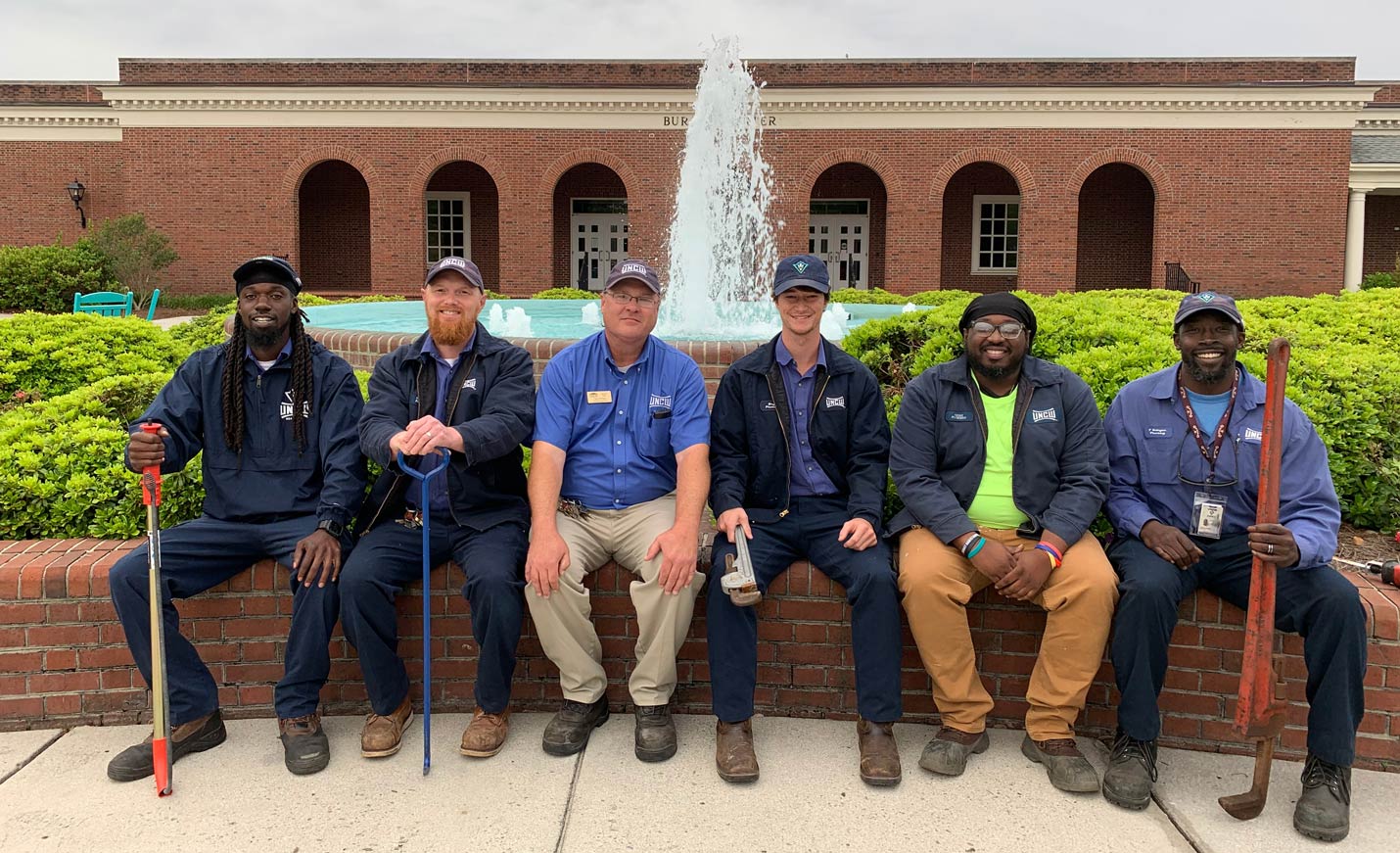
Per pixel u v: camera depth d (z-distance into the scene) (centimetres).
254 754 333
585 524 359
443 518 356
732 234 1686
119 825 287
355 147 2352
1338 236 2250
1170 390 344
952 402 353
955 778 323
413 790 310
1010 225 2653
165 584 329
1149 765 311
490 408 354
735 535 339
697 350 584
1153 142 2267
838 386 365
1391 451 452
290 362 354
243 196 2359
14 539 396
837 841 283
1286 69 2286
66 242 2597
